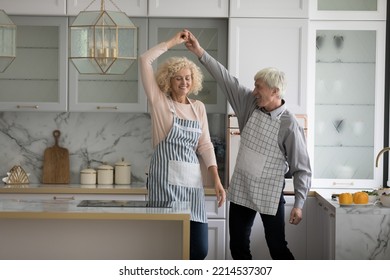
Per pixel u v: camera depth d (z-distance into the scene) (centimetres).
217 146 586
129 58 400
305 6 548
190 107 431
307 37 548
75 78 560
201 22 558
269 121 442
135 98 562
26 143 599
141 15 550
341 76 561
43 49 560
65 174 593
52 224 377
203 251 425
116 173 586
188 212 358
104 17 394
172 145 423
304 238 544
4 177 598
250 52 548
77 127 600
